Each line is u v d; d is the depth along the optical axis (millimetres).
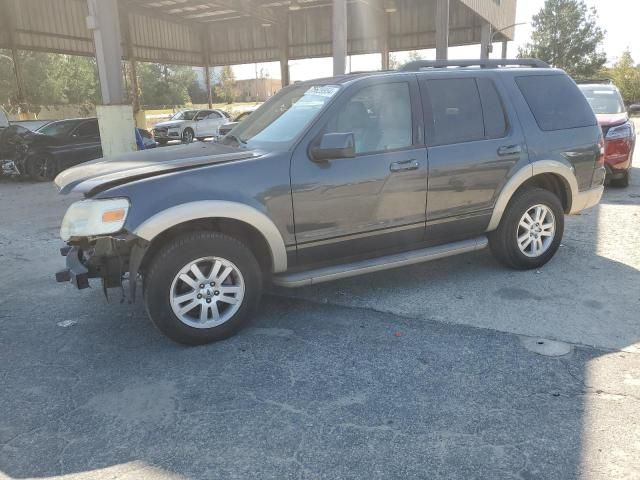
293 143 4129
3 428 3064
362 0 23766
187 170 3842
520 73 5215
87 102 48094
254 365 3686
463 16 26062
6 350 4031
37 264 6215
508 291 4863
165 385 3467
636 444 2746
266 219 3955
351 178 4238
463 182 4742
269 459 2727
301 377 3510
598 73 57094
